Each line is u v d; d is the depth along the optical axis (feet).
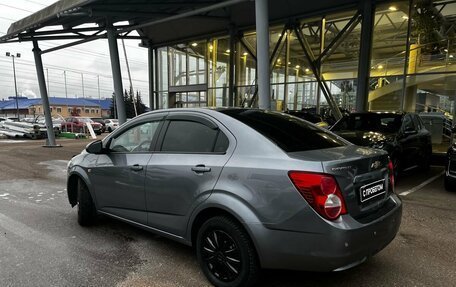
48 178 26.89
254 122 10.30
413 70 36.91
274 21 46.50
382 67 38.55
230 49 50.42
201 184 9.75
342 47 41.14
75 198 15.88
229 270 9.28
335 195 8.01
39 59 53.47
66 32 44.70
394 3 36.52
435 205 18.43
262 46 24.63
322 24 42.80
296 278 10.11
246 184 8.80
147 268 10.95
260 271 8.98
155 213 11.39
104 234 13.98
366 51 38.09
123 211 12.71
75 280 10.17
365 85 38.81
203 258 9.96
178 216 10.59
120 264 11.24
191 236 10.37
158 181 11.04
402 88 37.52
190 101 59.82
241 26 49.06
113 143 13.66
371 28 37.91
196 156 10.25
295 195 8.09
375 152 10.03
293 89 46.34
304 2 41.75
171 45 60.95
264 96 25.09
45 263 11.30
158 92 64.85
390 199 10.14
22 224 15.29
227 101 53.11
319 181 7.94
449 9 34.96
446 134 35.27
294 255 8.20
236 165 9.14
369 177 9.09
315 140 10.34
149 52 64.03
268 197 8.40
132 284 9.95
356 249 8.05
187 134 10.96
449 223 15.43
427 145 28.73
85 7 32.01
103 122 121.19
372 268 10.81
